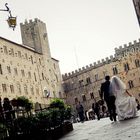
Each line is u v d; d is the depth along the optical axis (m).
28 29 80.94
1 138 10.17
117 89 13.53
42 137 12.20
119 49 80.12
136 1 11.72
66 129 14.71
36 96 68.62
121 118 13.30
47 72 77.88
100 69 82.44
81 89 84.94
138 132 7.16
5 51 61.19
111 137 7.41
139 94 76.62
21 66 65.81
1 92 54.91
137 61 77.88
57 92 81.00
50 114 13.16
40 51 78.75
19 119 11.42
